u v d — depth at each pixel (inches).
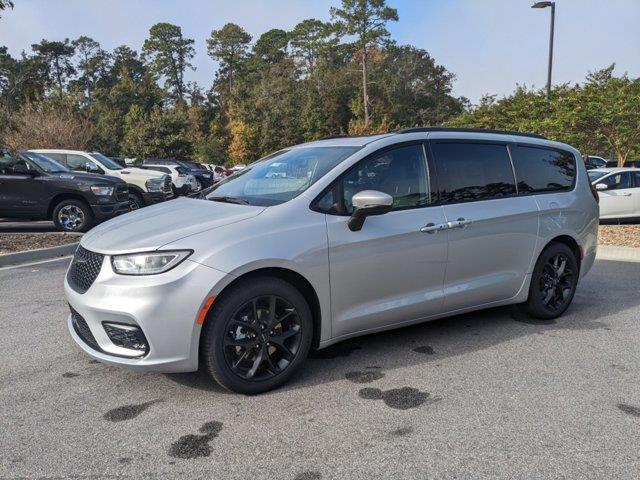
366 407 138.4
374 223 160.4
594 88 623.5
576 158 222.1
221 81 3983.8
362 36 2532.0
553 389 148.8
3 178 439.2
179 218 153.4
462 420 131.6
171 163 1106.7
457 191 180.7
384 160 169.0
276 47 3934.5
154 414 135.3
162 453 117.9
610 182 527.5
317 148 182.4
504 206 189.2
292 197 156.1
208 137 2472.9
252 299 141.8
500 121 901.2
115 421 132.0
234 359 142.8
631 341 187.0
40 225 502.3
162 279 133.1
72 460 115.4
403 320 171.3
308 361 168.7
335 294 154.5
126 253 136.8
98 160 579.2
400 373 159.5
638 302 237.3
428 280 172.4
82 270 146.8
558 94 733.9
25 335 193.6
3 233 426.3
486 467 112.0
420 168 175.2
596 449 118.6
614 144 613.6
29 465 113.5
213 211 155.8
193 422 131.3
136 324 133.3
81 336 153.3
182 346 135.3
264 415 134.5
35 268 311.3
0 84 2571.4
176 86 3956.7
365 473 110.3
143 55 3944.4
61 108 1126.4
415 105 3024.1
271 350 148.4
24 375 159.0
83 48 3944.4
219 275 135.6
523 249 195.2
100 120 1678.2
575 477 108.7
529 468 111.7
